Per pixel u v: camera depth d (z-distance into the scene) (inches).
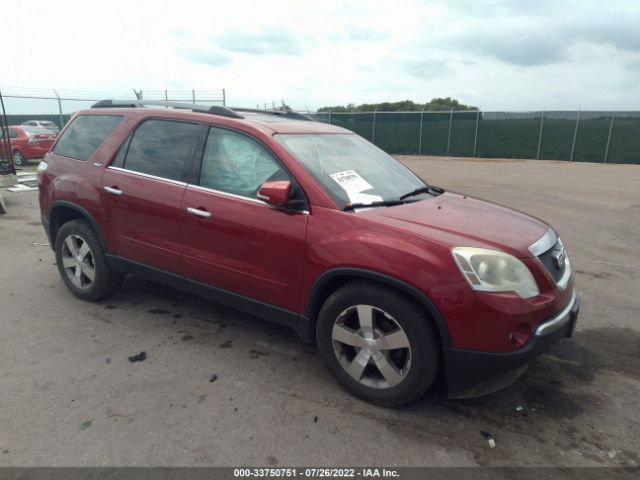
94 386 125.5
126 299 183.5
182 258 148.8
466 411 120.7
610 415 121.3
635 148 922.1
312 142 147.6
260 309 136.9
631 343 160.6
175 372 133.6
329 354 125.6
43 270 214.1
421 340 110.6
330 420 115.0
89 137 177.6
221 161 143.3
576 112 963.3
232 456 101.7
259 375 133.7
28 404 116.9
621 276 228.2
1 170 422.0
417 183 162.1
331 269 118.9
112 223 163.9
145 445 104.0
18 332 154.3
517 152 1037.2
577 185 552.1
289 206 125.6
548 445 109.0
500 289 105.8
